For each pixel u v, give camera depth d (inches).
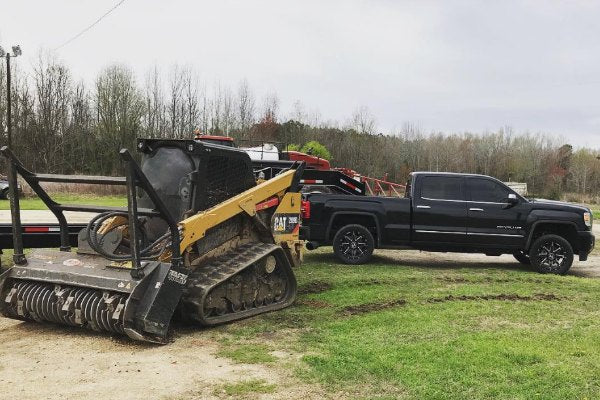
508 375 196.5
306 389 186.2
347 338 243.0
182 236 245.4
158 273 230.1
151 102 1680.6
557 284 373.1
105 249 249.3
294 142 1699.1
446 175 453.4
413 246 450.9
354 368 204.4
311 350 227.1
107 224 266.2
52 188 970.1
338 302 313.3
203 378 195.6
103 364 208.1
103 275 230.8
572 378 192.9
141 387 186.5
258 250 289.3
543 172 2108.8
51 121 1681.8
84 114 1760.6
